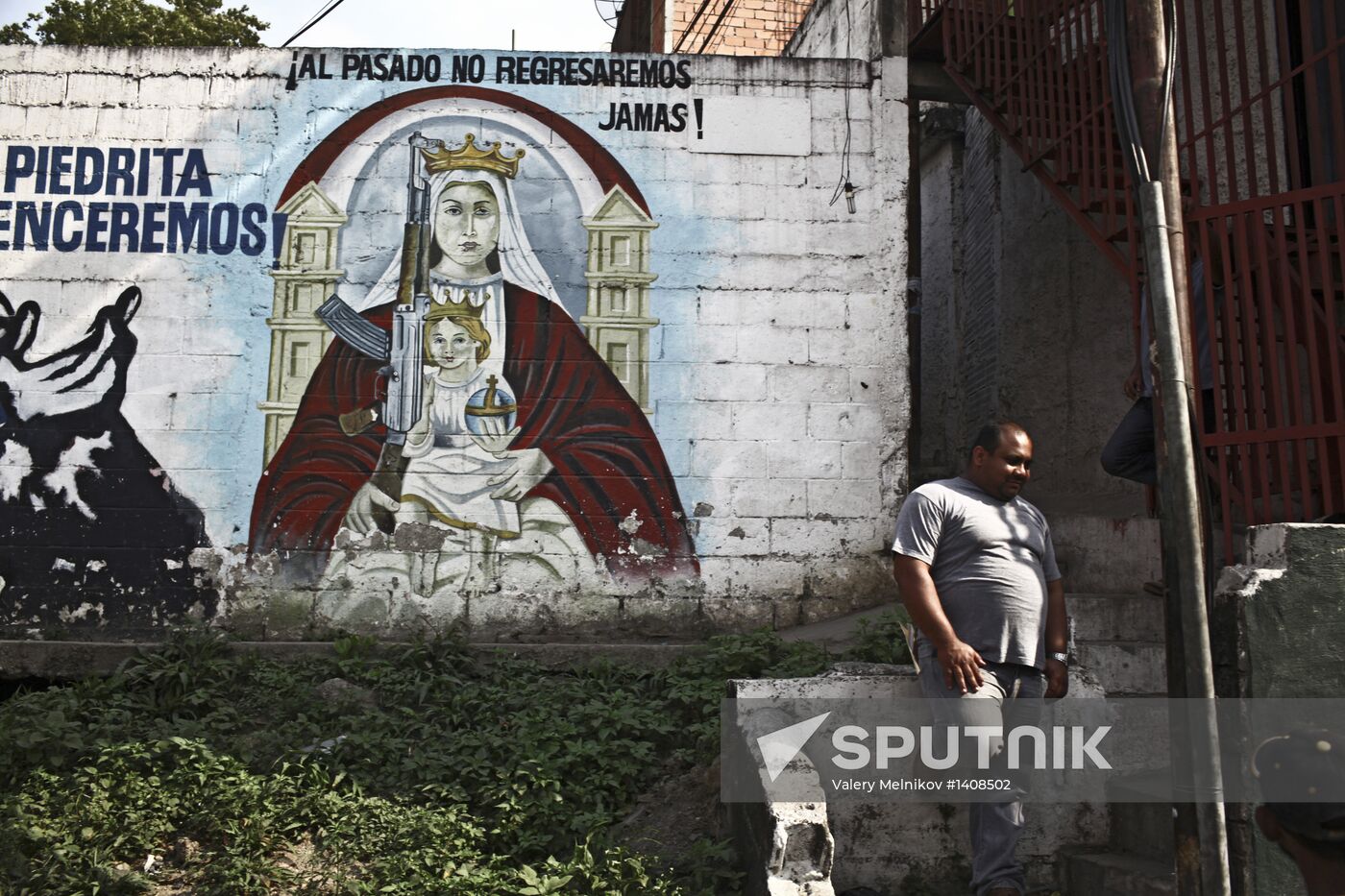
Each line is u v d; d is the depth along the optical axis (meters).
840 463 8.20
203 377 8.06
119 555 7.87
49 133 8.26
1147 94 4.28
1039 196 10.09
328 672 7.17
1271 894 4.12
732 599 8.04
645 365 8.22
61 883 4.79
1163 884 4.28
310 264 8.20
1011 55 8.54
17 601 7.81
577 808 5.48
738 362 8.26
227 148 8.28
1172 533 4.09
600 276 8.28
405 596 7.91
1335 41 6.25
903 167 8.48
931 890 4.75
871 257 8.39
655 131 8.44
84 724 6.38
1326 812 2.26
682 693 6.49
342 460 8.02
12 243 8.14
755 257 8.35
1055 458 9.70
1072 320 9.63
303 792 5.50
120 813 5.28
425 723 6.41
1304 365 6.71
